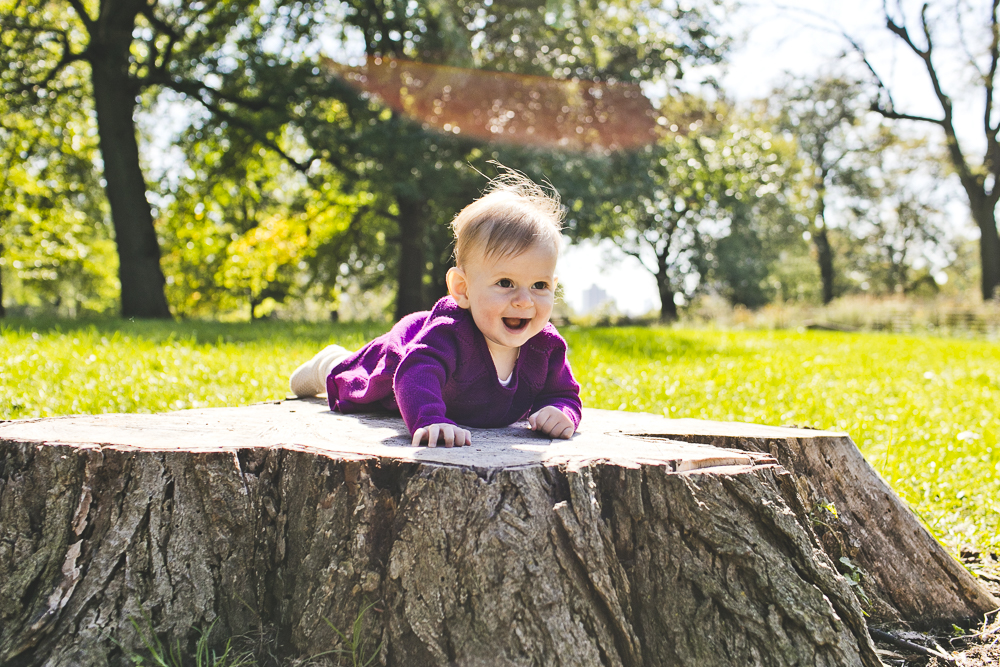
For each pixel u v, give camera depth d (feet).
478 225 7.27
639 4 58.80
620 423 8.45
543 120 53.72
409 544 5.48
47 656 5.50
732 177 69.05
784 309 88.38
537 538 5.45
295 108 56.13
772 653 5.63
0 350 19.22
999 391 22.98
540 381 8.27
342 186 59.41
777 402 17.56
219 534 5.91
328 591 5.62
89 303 115.34
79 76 61.05
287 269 93.81
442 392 7.75
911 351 38.40
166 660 5.64
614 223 63.57
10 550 5.76
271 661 5.69
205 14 58.85
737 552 5.73
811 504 7.55
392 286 93.50
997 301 77.66
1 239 81.30
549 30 54.44
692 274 128.47
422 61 53.21
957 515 10.33
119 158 49.85
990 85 84.53
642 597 5.83
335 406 9.05
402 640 5.48
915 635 7.20
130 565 5.76
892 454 12.63
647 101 55.57
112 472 5.87
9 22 51.75
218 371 17.99
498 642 5.32
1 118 59.31
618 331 46.93
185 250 84.23
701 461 6.09
